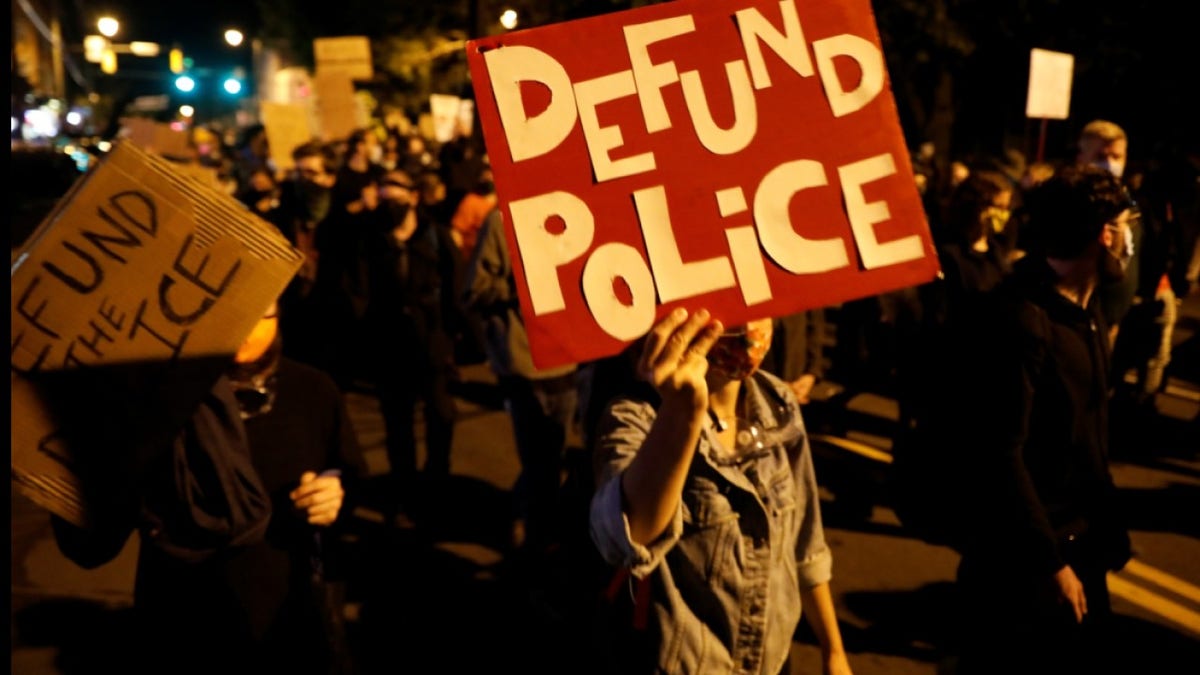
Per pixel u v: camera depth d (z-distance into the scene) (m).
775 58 2.07
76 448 2.18
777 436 2.28
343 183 7.98
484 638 4.44
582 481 2.23
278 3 34.16
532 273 1.96
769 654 2.18
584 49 2.00
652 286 2.00
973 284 5.62
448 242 5.74
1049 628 2.75
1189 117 19.05
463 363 9.80
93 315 2.18
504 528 5.71
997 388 2.71
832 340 10.45
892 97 2.10
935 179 13.16
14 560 5.29
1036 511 2.68
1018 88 21.36
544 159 1.98
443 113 21.55
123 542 2.44
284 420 2.73
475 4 15.77
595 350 1.98
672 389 1.83
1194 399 8.34
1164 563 5.20
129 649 2.73
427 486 5.88
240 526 2.51
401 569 5.17
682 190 2.02
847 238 2.08
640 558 1.89
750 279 2.04
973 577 2.87
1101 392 2.80
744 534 2.14
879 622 4.59
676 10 2.03
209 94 61.69
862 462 6.56
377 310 5.61
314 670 2.68
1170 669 4.15
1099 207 2.68
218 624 2.56
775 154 2.06
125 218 2.18
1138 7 18.64
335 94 16.44
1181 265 6.98
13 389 2.16
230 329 2.22
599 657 2.13
